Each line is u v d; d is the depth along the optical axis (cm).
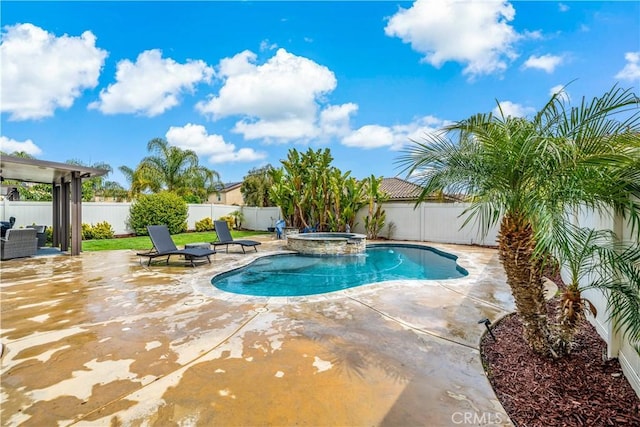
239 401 270
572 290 345
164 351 361
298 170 1756
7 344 379
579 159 269
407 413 256
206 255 888
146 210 1666
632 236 302
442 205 1525
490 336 412
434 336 404
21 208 1330
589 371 322
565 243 268
